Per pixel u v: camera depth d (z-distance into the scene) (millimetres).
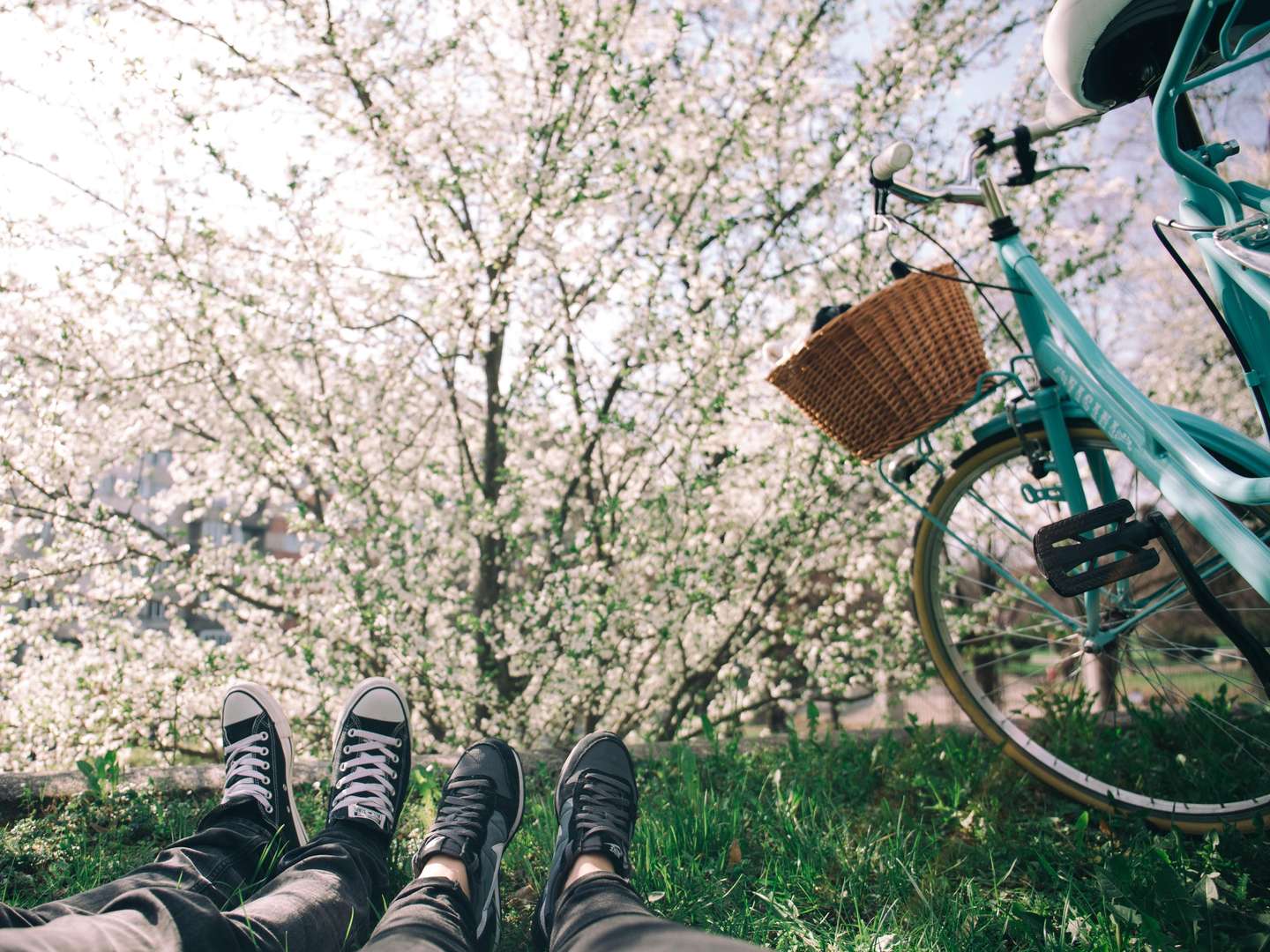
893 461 2049
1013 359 1864
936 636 2068
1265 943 1283
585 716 4836
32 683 4070
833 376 1783
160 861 1385
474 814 1567
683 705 5051
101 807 1996
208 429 4680
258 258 4172
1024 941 1410
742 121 4281
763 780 2164
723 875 1666
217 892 1387
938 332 1755
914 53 4191
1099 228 4469
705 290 4246
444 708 4410
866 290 4238
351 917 1362
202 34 3816
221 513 4934
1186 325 5398
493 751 1771
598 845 1441
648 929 1035
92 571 4250
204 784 2137
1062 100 1736
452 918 1239
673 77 4359
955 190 1882
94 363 4012
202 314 3918
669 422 4414
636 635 4500
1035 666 2279
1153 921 1288
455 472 5062
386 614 3984
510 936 1544
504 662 4605
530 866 1750
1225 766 1926
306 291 4109
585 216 4133
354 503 4203
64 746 4023
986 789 1955
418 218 4293
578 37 4016
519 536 4637
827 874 1654
